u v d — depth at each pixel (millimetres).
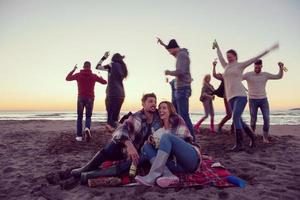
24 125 14719
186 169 3574
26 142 7801
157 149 3629
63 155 5691
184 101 5340
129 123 3719
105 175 3615
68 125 14492
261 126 12523
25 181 3947
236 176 3893
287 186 3400
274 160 4863
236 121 5629
